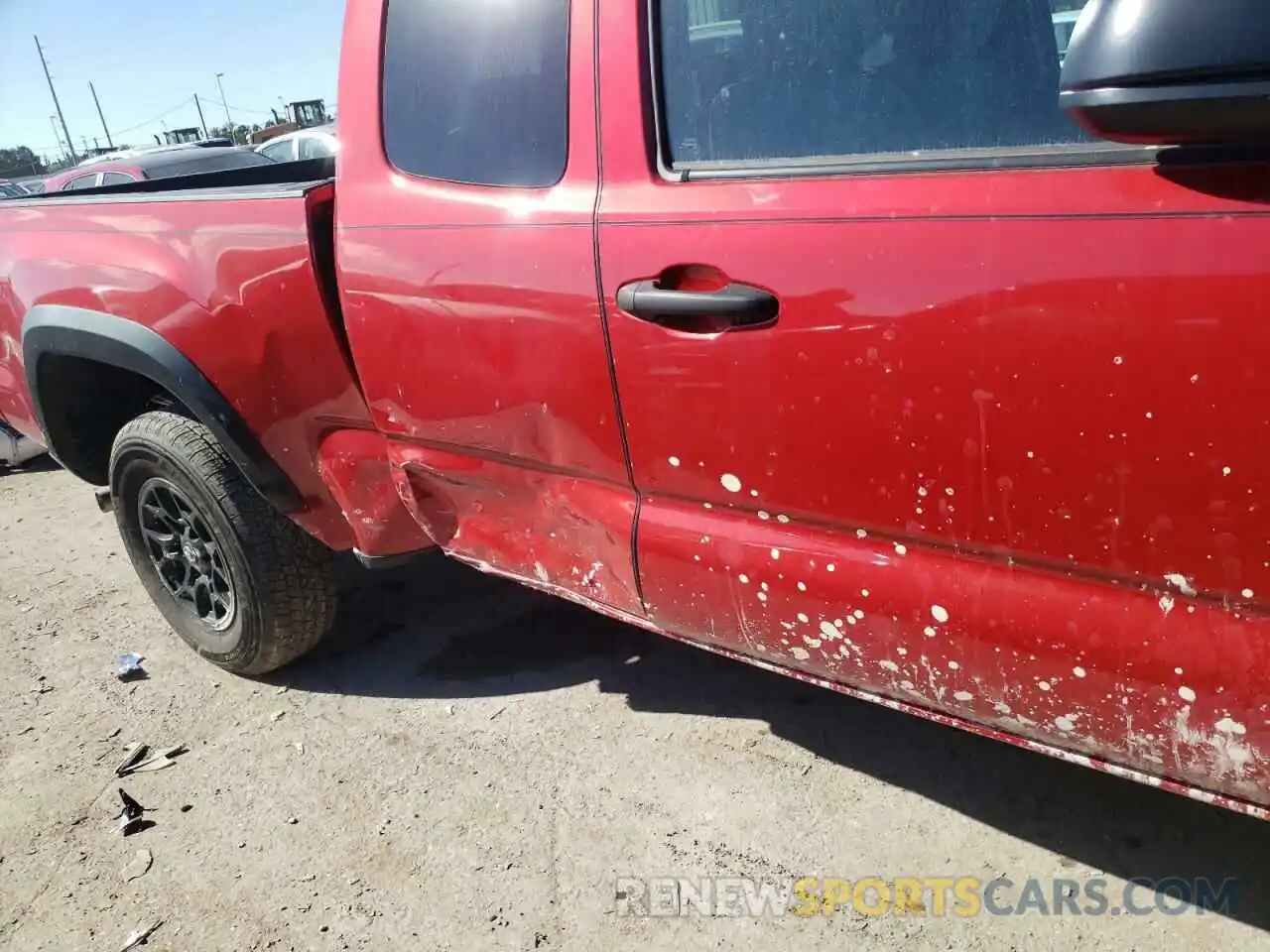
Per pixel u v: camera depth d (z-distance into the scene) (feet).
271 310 8.24
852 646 6.05
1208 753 4.90
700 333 5.91
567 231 6.43
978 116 5.06
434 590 11.91
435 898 7.25
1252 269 4.18
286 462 8.88
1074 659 5.14
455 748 8.88
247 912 7.30
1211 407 4.36
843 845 7.38
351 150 7.72
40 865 7.96
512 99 6.81
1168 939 6.36
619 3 6.29
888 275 5.15
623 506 6.95
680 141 6.13
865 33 5.41
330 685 10.07
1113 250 4.50
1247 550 4.49
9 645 11.43
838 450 5.59
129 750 9.31
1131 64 3.75
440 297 7.15
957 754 8.25
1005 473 5.04
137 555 10.75
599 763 8.50
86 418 10.96
